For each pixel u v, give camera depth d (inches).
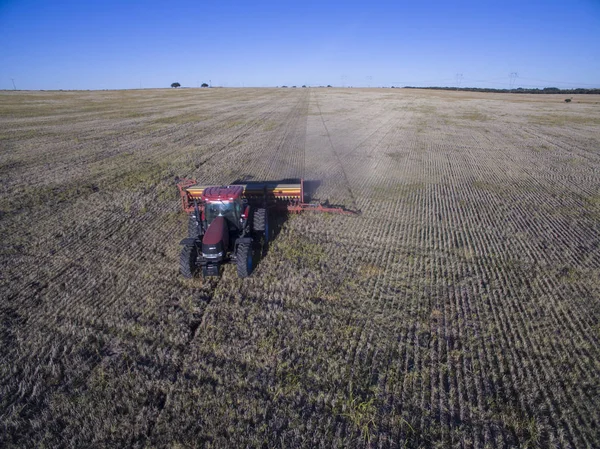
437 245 412.2
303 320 281.3
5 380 233.5
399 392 223.5
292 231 442.3
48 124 1317.7
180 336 266.4
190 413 211.0
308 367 240.7
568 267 363.9
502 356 251.0
